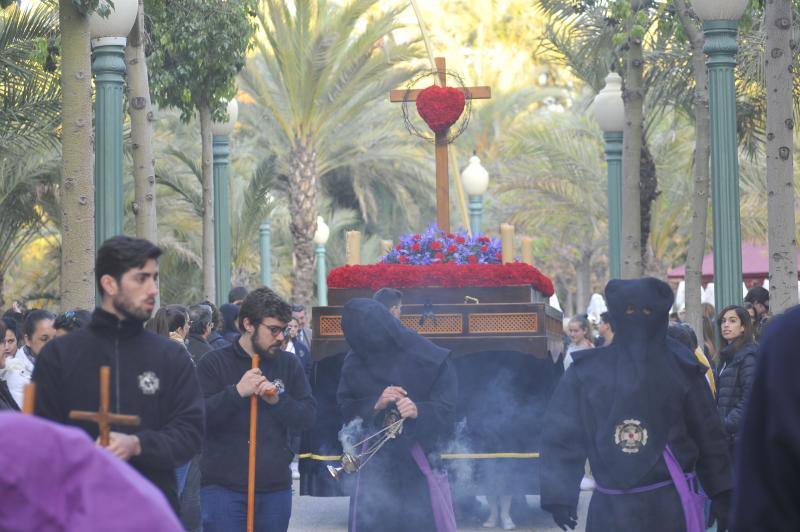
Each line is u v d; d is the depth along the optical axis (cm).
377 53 3117
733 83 1242
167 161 3002
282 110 3328
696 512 603
